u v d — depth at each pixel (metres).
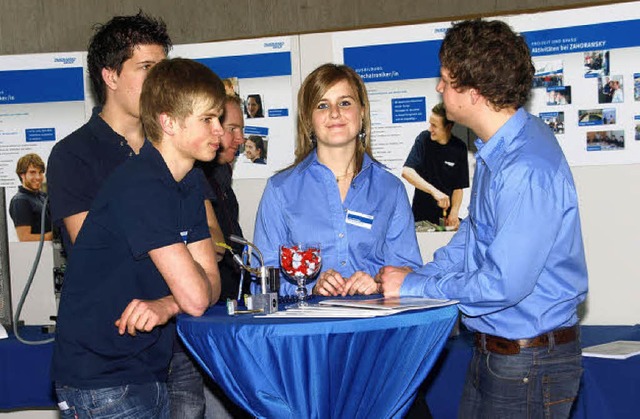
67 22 4.23
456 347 2.89
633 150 3.16
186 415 2.41
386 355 1.78
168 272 1.87
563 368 1.96
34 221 3.69
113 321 1.90
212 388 2.88
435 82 3.36
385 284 2.19
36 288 3.66
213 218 2.65
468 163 3.32
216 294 2.06
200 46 3.63
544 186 1.89
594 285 3.23
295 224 2.55
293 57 3.54
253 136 3.59
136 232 1.85
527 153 1.93
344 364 1.73
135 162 1.93
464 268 2.16
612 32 3.16
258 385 1.72
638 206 3.16
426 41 3.37
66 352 1.92
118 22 2.26
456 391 2.87
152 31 2.27
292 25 4.11
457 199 3.34
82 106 3.73
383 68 3.42
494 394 1.98
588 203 3.22
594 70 3.19
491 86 1.96
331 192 2.55
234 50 3.60
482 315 2.00
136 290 1.92
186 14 4.18
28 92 3.75
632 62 3.14
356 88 2.55
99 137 2.24
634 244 3.18
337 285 2.30
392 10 4.00
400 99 3.40
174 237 1.88
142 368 1.93
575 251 1.98
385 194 2.59
